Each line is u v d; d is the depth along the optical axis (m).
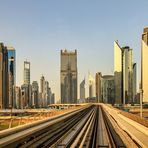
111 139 26.34
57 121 31.95
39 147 19.11
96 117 62.84
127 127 37.56
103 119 56.59
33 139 19.58
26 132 17.89
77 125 40.78
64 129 33.28
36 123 23.20
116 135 30.03
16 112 130.38
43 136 22.97
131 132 31.02
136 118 42.09
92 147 21.72
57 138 24.72
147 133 27.69
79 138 25.42
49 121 29.70
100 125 43.03
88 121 49.84
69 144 22.36
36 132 20.38
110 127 40.00
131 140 25.73
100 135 29.86
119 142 24.61
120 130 35.44
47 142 21.28
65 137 26.58
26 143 17.53
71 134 29.16
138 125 34.62
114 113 75.81
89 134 30.12
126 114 58.00
